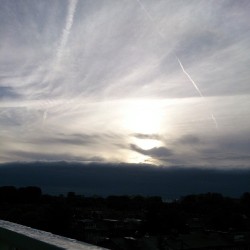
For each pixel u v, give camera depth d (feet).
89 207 367.25
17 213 134.31
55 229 156.97
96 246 5.95
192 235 201.05
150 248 168.76
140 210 378.94
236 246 177.88
